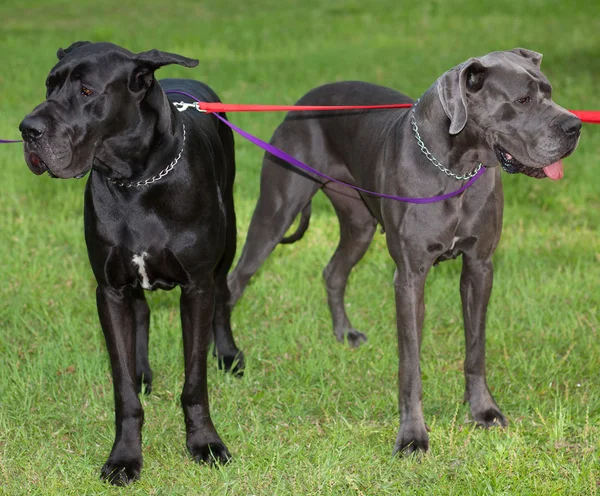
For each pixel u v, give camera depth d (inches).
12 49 649.0
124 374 163.2
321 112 209.8
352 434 176.1
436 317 237.1
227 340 209.9
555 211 313.7
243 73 562.9
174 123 158.6
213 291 169.0
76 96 145.8
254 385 199.8
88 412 185.5
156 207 157.6
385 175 176.6
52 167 143.8
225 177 193.8
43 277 253.4
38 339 219.1
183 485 157.6
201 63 602.5
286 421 184.2
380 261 268.2
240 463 164.6
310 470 159.6
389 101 197.6
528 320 231.8
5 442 172.4
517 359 210.1
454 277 257.4
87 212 160.4
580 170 354.6
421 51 647.8
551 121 156.3
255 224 218.4
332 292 226.4
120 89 148.3
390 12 863.7
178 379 202.1
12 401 188.5
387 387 198.4
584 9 834.2
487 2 893.2
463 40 696.4
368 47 674.2
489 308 237.5
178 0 1002.1
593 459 159.0
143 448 171.9
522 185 339.3
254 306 239.0
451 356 215.3
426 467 161.3
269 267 266.8
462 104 153.7
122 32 749.9
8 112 450.0
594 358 209.2
